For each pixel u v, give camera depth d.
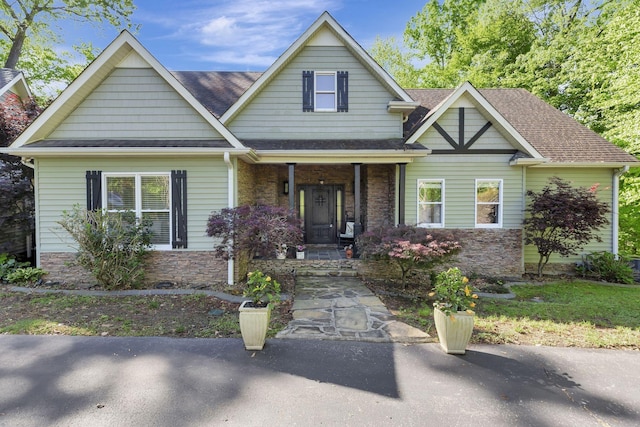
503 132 9.77
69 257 8.12
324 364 4.19
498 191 9.95
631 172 12.64
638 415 3.21
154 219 8.27
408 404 3.36
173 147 7.65
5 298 6.65
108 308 6.18
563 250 9.22
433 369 4.09
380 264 9.46
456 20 24.02
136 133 8.27
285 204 12.16
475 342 4.90
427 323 5.62
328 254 10.63
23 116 9.47
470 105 9.84
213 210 8.26
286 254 10.02
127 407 3.26
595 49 15.07
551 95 18.53
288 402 3.37
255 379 3.81
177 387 3.62
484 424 3.05
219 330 5.25
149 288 7.70
